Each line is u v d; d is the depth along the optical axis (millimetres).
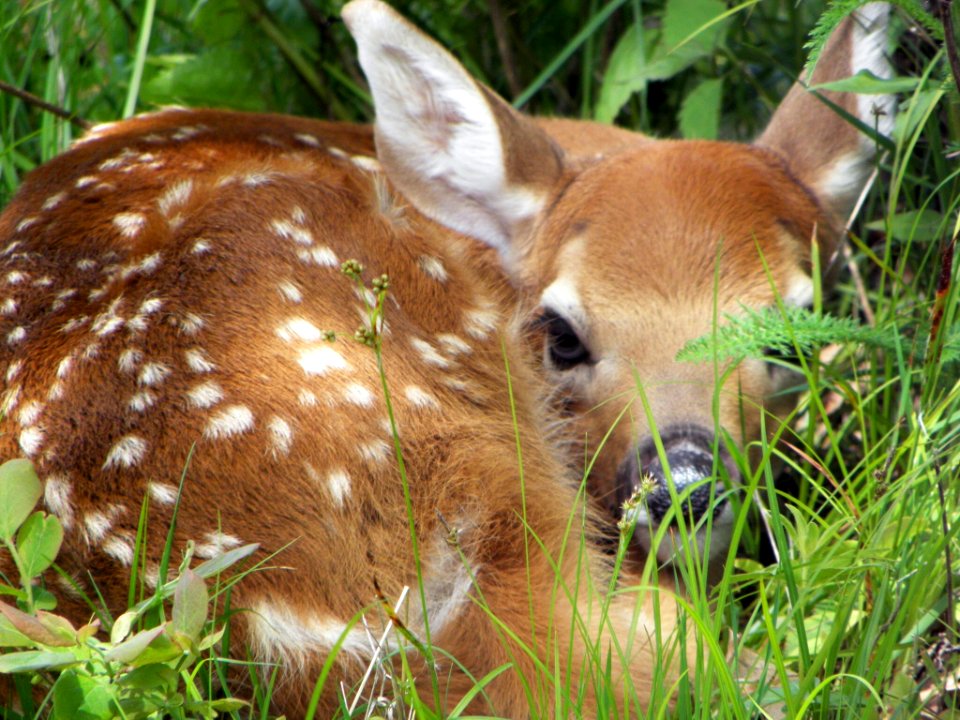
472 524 5812
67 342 5840
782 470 7391
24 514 4914
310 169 6746
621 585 6270
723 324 6797
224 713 5270
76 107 9633
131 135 7652
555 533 6004
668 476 5312
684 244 6977
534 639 5363
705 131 9031
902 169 7348
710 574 6645
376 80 7504
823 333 6277
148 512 5359
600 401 6898
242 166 6797
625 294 6906
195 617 4562
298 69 10078
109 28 10070
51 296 6148
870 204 8586
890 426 7168
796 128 7828
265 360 5688
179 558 5312
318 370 5707
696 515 6074
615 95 9305
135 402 5566
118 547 5312
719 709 5113
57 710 4531
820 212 7539
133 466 5434
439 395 6070
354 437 5633
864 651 5305
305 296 5996
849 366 7977
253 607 5297
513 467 6043
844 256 8312
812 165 7664
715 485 5754
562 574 5898
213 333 5754
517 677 5531
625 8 10266
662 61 9086
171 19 10336
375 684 5258
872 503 6207
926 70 6926
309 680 5367
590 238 7176
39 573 4969
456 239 7531
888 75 7398
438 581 5676
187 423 5496
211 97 9977
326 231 6344
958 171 7086
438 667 5527
